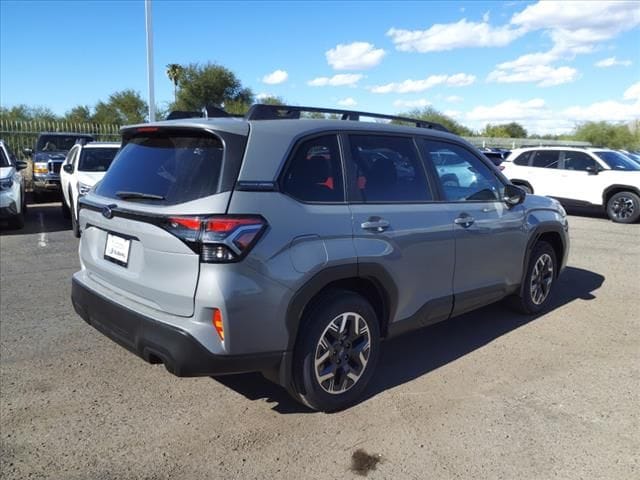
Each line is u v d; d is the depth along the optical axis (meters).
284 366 3.19
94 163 10.62
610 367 4.30
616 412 3.58
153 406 3.60
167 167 3.28
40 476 2.85
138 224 3.17
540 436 3.28
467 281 4.41
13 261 7.84
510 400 3.73
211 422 3.41
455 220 4.20
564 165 14.08
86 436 3.23
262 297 2.98
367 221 3.52
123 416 3.47
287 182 3.20
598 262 8.16
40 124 19.05
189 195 3.01
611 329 5.16
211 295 2.86
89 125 19.64
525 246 5.05
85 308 3.68
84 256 3.87
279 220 3.07
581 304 5.95
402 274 3.76
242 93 42.12
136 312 3.18
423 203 4.01
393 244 3.66
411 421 3.44
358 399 3.68
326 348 3.38
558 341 4.85
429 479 2.87
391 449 3.13
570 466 2.99
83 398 3.69
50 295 6.08
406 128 4.11
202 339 2.91
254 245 2.94
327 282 3.28
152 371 4.13
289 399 3.73
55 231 10.65
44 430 3.29
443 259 4.11
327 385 3.43
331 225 3.31
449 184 4.31
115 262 3.46
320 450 3.12
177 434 3.27
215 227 2.86
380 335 3.82
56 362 4.26
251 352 3.02
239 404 3.65
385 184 3.79
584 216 14.41
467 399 3.75
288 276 3.07
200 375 2.98
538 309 5.54
